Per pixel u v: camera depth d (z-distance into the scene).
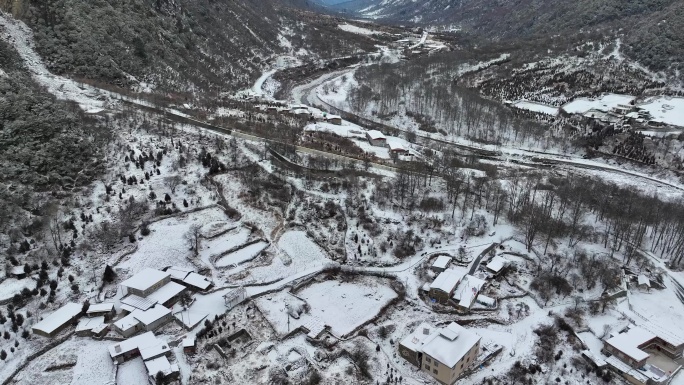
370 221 131.25
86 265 109.44
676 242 125.88
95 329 93.56
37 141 132.38
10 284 101.38
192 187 139.12
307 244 124.00
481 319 103.81
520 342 98.50
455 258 122.56
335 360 92.19
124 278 107.12
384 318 103.75
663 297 113.62
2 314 95.00
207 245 120.75
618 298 111.56
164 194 134.75
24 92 144.50
